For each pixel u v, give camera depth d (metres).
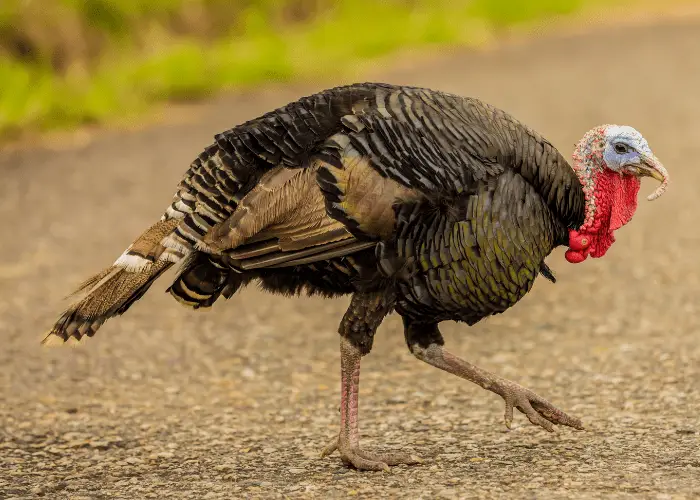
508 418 14.89
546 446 14.91
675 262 24.58
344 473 14.22
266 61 44.00
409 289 13.93
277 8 50.06
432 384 18.16
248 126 13.98
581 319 21.23
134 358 19.94
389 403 17.27
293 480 14.05
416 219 13.59
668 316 21.08
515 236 13.93
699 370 17.92
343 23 51.84
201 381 18.75
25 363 19.66
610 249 25.86
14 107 36.31
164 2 43.66
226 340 20.84
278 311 22.56
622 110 39.59
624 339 19.91
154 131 37.16
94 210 28.98
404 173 13.52
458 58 50.84
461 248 13.72
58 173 32.62
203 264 14.10
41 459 15.35
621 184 14.85
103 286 13.78
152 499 13.62
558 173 14.30
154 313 22.56
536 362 19.02
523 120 37.66
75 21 39.31
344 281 14.18
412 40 52.50
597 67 48.81
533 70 47.94
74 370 19.33
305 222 13.70
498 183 13.81
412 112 13.76
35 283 23.81
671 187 30.56
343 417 14.39
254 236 13.79
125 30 41.97
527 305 22.31
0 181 31.91
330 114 13.86
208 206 13.69
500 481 13.52
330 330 21.34
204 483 14.11
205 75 42.34
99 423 16.83
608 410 16.39
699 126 37.12
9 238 26.84
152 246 13.72
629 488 12.95
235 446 15.63
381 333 21.03
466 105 14.08
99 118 37.75
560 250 26.16
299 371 19.12
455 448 15.05
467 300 14.02
